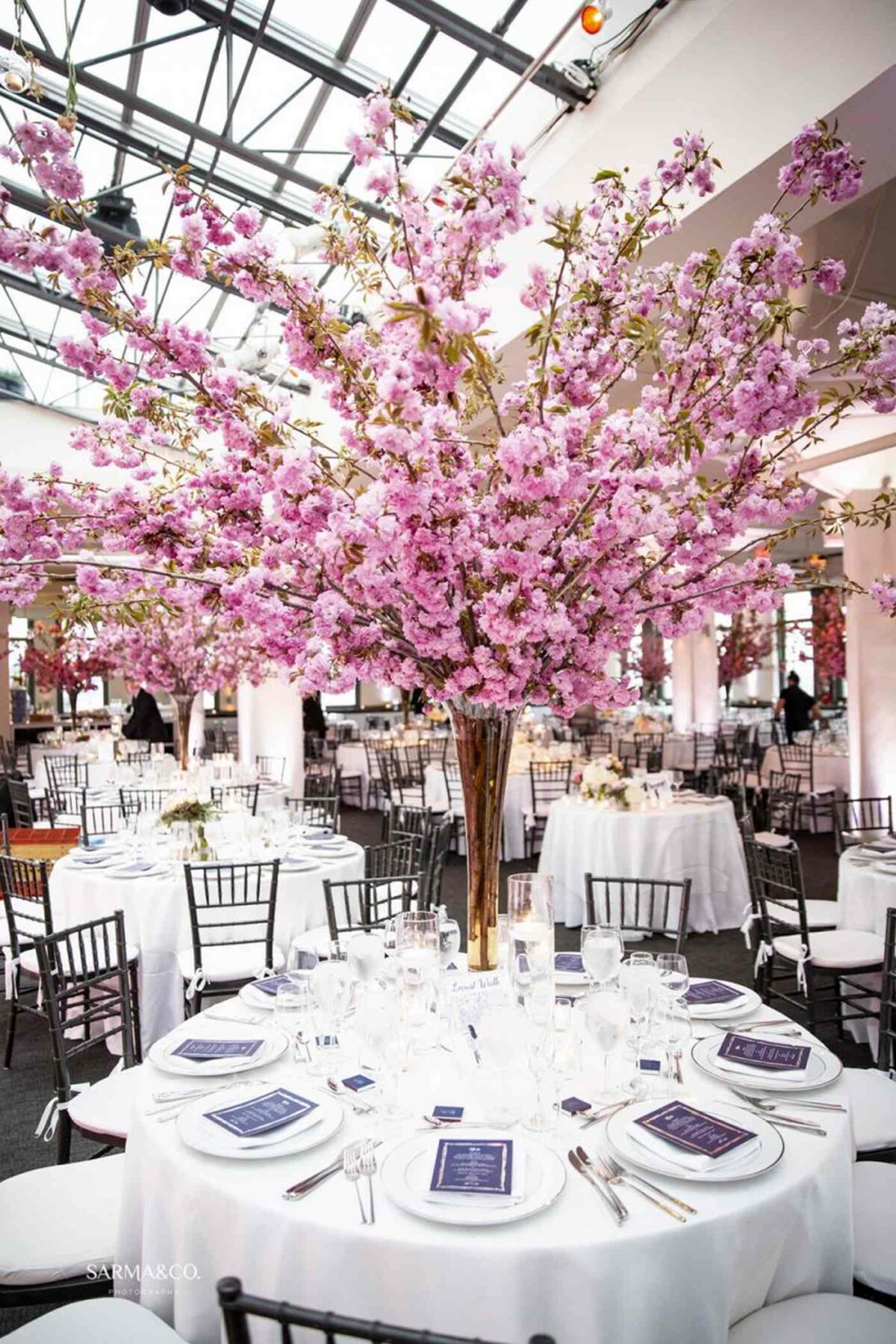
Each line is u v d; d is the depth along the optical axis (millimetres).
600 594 1961
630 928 3338
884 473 8188
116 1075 2684
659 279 1973
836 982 4129
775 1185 1624
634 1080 2047
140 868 4430
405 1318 1451
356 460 1914
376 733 13430
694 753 11500
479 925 2266
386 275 1867
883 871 4441
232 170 6449
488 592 1810
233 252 1730
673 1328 1487
